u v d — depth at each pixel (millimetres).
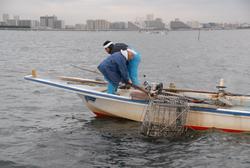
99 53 46438
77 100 15242
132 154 9250
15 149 9539
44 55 41844
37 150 9484
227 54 43500
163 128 10445
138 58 11758
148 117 10586
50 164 8664
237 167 8555
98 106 11844
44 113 13195
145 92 11078
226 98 11602
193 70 26969
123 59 11156
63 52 47781
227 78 22812
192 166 8602
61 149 9562
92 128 11242
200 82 21375
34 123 11914
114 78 11266
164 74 24672
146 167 8531
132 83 11695
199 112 10742
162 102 10539
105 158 9016
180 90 12070
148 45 67250
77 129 11203
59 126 11570
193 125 10898
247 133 10617
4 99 15328
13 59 35469
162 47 60312
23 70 26062
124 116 11602
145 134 10555
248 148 9648
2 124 11695
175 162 8797
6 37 114625
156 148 9641
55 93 16547
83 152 9375
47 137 10484
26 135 10656
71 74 24266
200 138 10297
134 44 71188
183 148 9633
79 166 8570
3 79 20797
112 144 9914
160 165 8641
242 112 10414
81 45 69062
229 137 10367
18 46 61594
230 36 127500
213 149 9570
